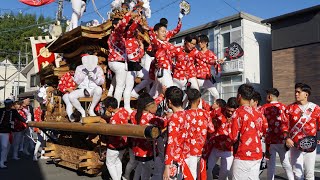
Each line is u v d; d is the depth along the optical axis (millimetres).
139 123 4930
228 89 21250
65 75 7434
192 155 4301
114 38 6062
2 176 7508
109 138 5711
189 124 4293
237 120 4039
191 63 6035
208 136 5430
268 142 5461
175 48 5695
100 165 6945
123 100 6797
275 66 18266
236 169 4031
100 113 7320
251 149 3943
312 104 5164
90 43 7598
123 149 5676
